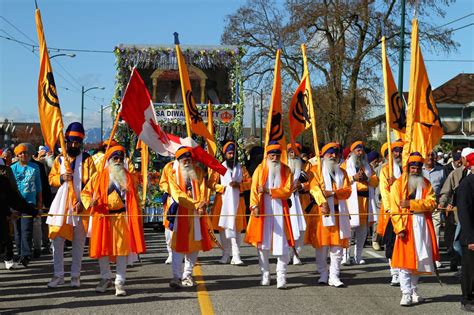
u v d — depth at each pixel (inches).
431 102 410.3
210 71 689.6
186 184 360.8
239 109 670.5
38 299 331.9
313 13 1286.9
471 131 1955.0
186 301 326.3
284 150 391.9
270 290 358.3
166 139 410.6
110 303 321.4
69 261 472.1
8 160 503.8
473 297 313.1
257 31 1337.4
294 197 386.6
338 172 381.4
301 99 407.2
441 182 486.0
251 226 370.0
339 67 1294.3
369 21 1261.1
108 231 337.4
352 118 1315.2
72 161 367.9
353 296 343.0
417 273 324.2
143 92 395.9
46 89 375.2
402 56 916.0
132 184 347.9
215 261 473.7
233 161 462.0
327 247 383.6
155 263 461.7
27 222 439.5
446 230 447.8
